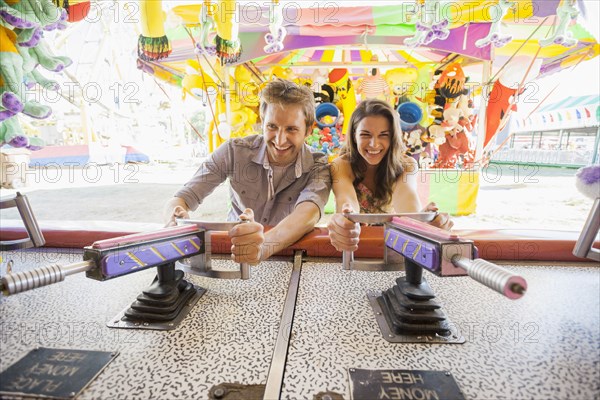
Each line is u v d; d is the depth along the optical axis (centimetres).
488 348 53
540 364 49
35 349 53
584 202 290
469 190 286
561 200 300
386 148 114
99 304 67
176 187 407
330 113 296
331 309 64
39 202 325
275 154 119
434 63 314
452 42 246
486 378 47
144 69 288
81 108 381
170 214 107
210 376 47
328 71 309
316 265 85
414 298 59
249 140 130
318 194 106
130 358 51
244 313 63
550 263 84
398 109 288
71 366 49
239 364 50
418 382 46
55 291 72
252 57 246
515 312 63
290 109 112
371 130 111
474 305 66
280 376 47
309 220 96
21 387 45
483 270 42
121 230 95
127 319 61
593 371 48
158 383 46
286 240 89
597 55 257
